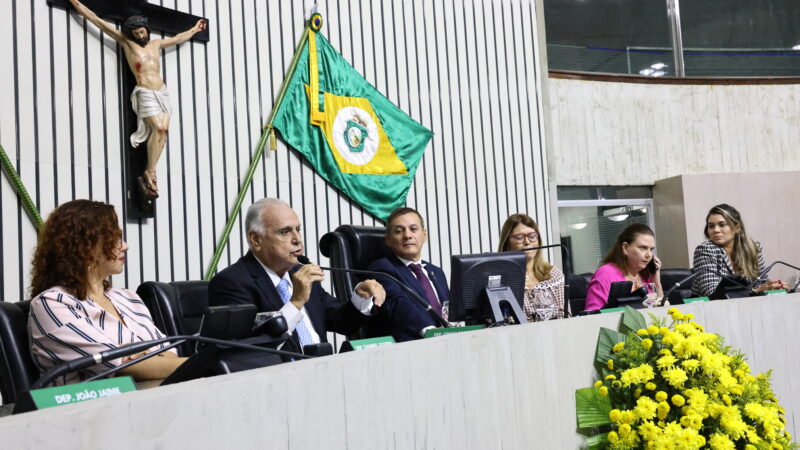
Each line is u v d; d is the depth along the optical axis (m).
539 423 1.78
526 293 3.40
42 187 4.03
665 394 2.02
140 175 4.35
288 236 2.62
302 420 1.05
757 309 2.57
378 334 2.99
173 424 0.84
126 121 4.34
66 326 1.83
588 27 7.42
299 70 5.25
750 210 7.24
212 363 1.43
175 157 4.61
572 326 2.00
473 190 6.23
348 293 2.99
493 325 2.43
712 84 7.66
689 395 2.06
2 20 3.94
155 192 4.33
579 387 2.00
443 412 1.40
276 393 1.01
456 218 6.11
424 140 5.92
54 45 4.10
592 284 3.57
